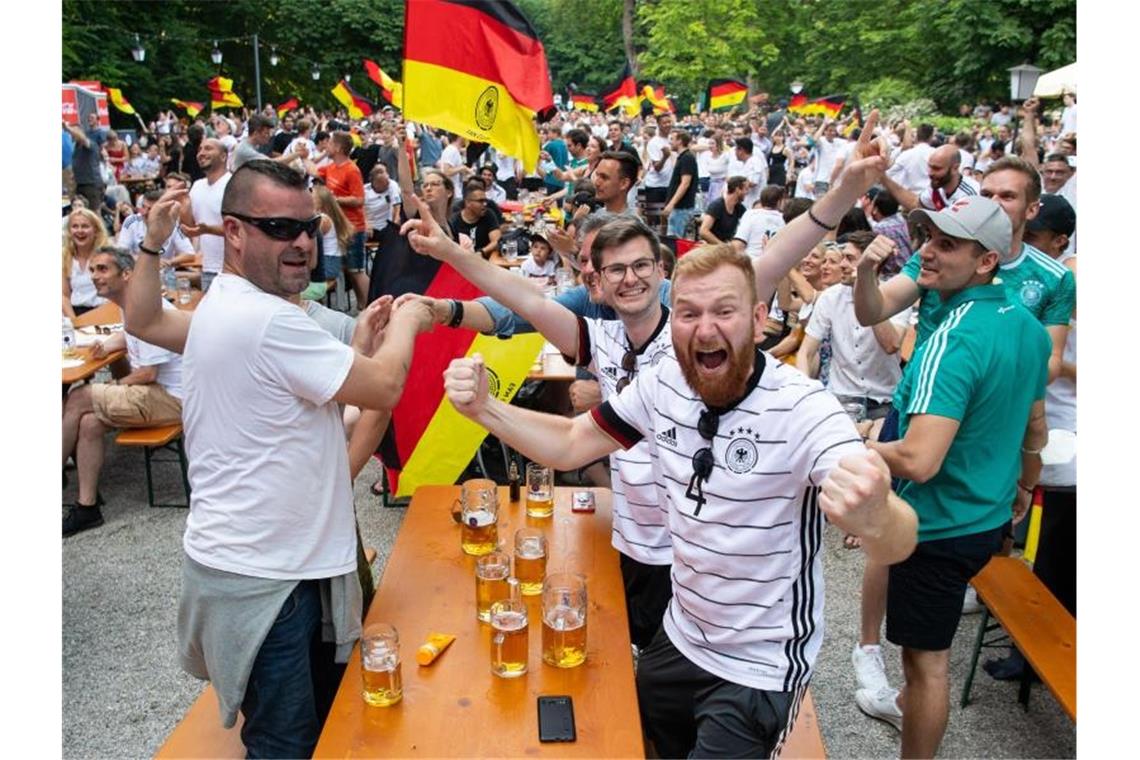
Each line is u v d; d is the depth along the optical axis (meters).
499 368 4.07
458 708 2.14
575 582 2.33
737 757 2.10
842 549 4.92
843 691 3.69
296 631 2.39
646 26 42.94
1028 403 2.78
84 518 5.09
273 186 2.25
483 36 3.95
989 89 24.83
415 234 3.01
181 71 31.53
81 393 5.11
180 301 6.86
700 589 2.14
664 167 13.98
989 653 3.92
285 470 2.31
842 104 22.30
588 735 2.04
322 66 38.28
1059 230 3.89
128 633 4.08
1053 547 3.79
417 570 2.83
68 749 3.32
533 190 15.24
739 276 1.93
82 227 6.70
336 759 1.97
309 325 2.30
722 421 2.02
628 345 3.02
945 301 2.83
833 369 4.84
